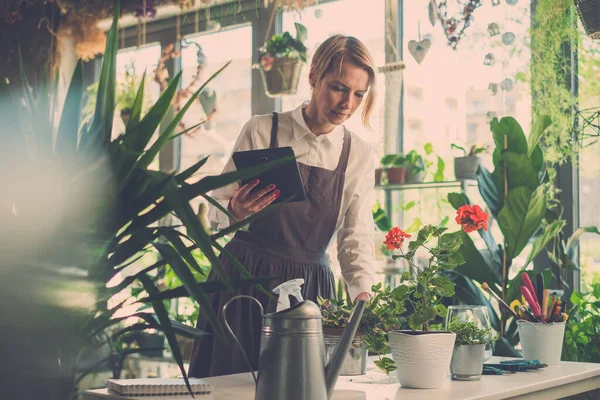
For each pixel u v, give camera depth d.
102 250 0.89
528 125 3.40
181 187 0.95
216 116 4.70
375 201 3.93
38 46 5.01
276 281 2.07
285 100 4.44
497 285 3.28
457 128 3.64
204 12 4.73
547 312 1.90
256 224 2.11
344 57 2.09
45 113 0.94
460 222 1.74
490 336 1.61
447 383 1.52
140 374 3.98
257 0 4.48
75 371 0.85
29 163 0.86
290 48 4.02
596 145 3.29
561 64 3.32
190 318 4.37
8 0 5.02
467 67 3.58
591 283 3.33
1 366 0.77
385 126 3.87
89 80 5.10
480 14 3.49
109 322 0.93
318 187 2.15
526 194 2.97
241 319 2.02
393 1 3.86
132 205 0.94
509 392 1.44
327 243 2.19
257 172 0.92
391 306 1.58
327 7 4.11
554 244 3.23
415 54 3.62
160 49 4.97
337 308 1.61
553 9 3.29
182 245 0.99
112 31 0.98
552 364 1.86
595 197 3.31
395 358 1.49
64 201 0.85
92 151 0.92
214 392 1.37
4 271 0.79
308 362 1.13
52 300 0.79
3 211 0.83
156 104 0.97
